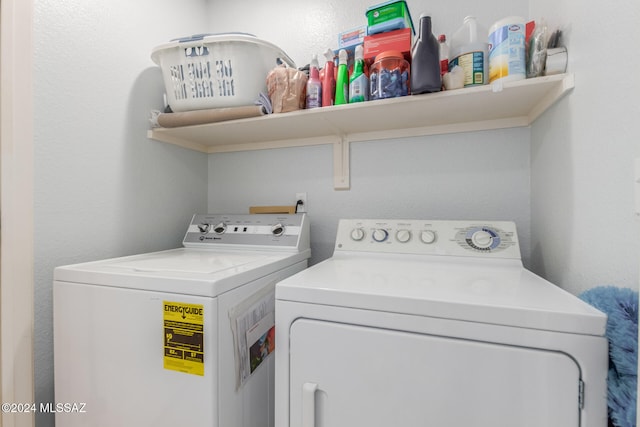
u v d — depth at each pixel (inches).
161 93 58.1
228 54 48.6
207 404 30.0
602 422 20.8
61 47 42.1
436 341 24.2
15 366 37.0
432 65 38.8
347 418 26.5
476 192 52.6
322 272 35.9
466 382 23.5
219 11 69.6
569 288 33.4
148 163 55.7
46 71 40.3
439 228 45.8
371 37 44.5
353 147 60.1
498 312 22.9
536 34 36.6
